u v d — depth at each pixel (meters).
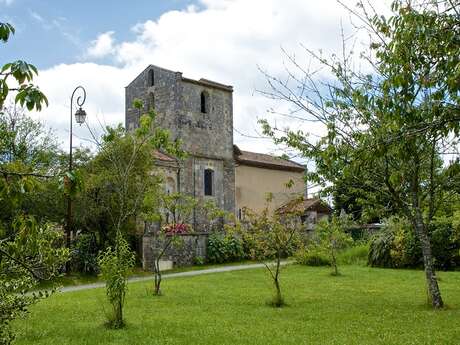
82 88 23.50
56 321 12.62
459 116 7.32
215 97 43.25
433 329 10.80
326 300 15.50
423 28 7.41
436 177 13.51
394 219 17.70
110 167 26.17
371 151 8.07
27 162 27.91
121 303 12.01
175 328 11.49
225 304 15.10
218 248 33.09
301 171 49.34
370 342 9.73
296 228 16.91
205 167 41.25
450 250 25.12
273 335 10.62
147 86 42.59
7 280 7.75
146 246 28.14
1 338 7.86
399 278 21.50
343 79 15.86
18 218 4.53
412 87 7.77
